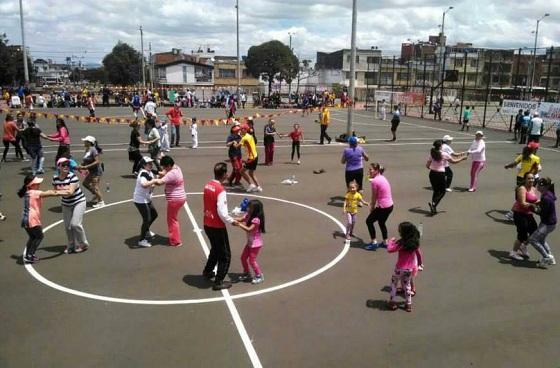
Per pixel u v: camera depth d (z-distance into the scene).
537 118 27.09
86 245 10.27
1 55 69.25
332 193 15.67
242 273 9.24
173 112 25.12
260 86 82.75
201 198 14.66
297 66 76.75
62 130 17.83
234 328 7.22
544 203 9.66
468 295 8.52
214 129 33.75
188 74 85.62
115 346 6.71
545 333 7.30
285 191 15.86
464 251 10.73
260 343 6.83
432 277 9.28
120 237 11.12
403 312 7.82
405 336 7.10
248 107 55.50
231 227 12.01
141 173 10.37
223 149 24.59
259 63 73.88
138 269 9.34
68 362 6.32
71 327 7.19
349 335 7.09
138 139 17.27
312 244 10.91
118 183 16.50
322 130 26.72
